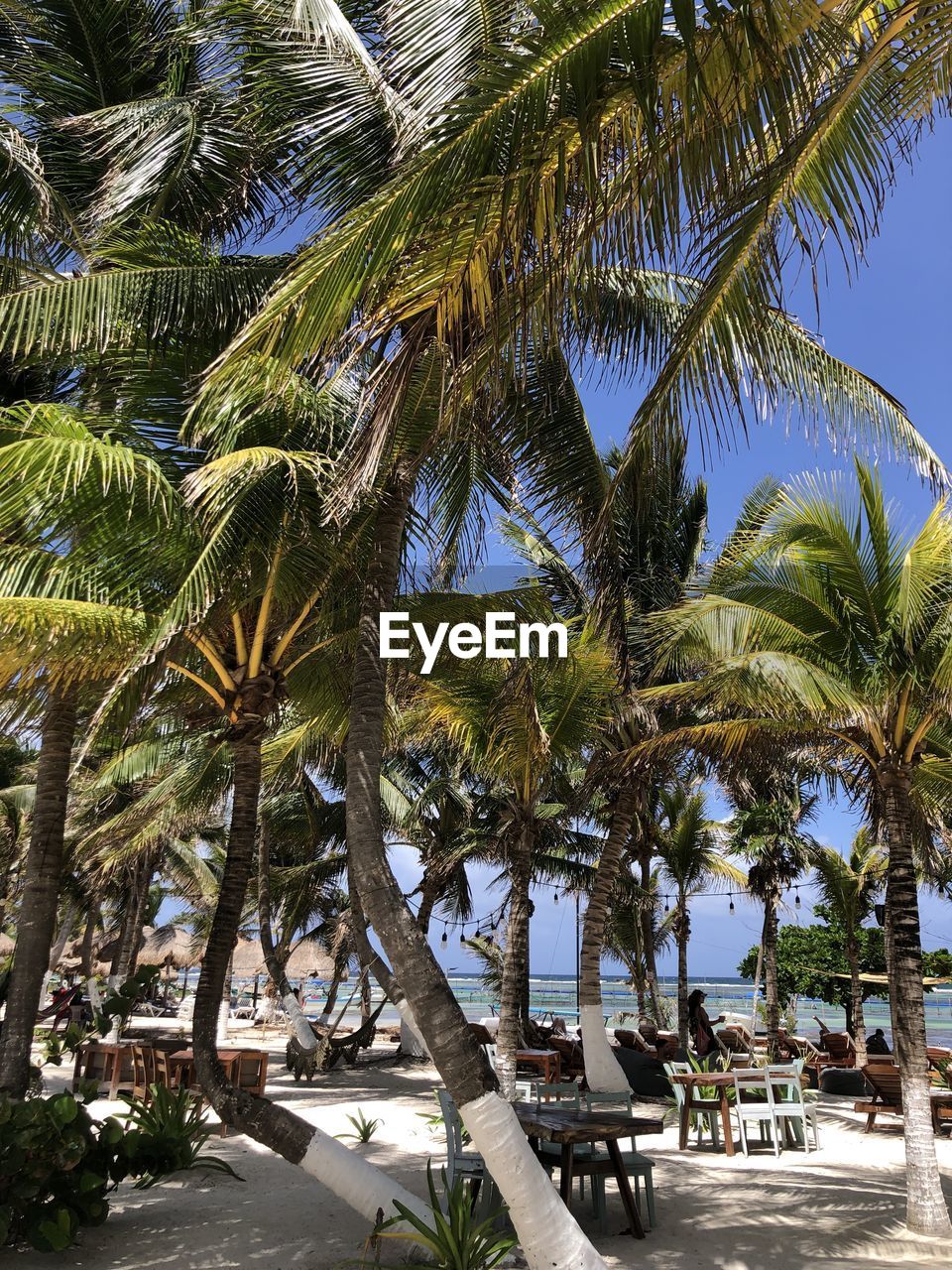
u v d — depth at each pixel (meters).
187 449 7.52
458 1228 5.30
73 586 6.54
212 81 7.77
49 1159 5.97
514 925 12.91
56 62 9.38
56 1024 18.16
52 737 8.08
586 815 19.80
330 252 3.78
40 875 7.74
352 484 5.07
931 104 4.99
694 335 4.60
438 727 14.45
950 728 9.03
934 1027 44.84
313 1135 6.09
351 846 5.59
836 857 20.00
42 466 5.46
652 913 23.19
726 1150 9.87
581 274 4.81
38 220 7.94
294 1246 6.04
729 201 4.05
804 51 3.90
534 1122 6.70
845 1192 8.03
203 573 5.77
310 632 8.22
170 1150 7.72
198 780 15.93
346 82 6.08
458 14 3.80
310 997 49.81
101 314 6.68
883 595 8.21
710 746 9.93
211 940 6.75
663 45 3.84
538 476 9.71
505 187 3.73
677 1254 6.17
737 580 8.97
